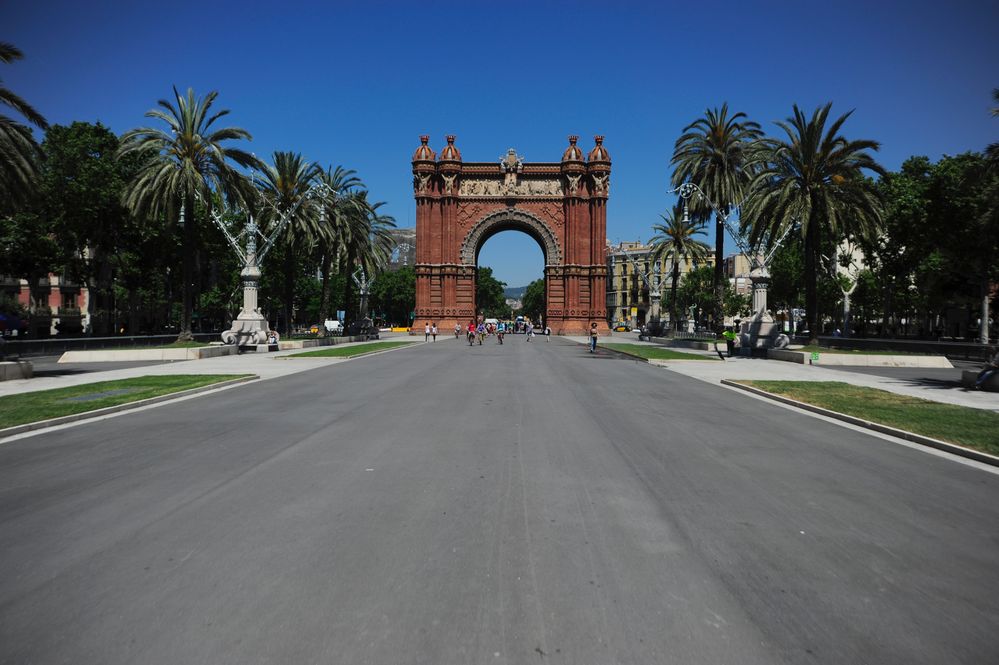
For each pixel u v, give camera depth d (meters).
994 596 4.55
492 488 7.36
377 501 6.82
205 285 70.94
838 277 69.56
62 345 36.41
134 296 58.62
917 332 80.62
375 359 33.06
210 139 37.09
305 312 116.12
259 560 5.13
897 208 47.22
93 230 50.81
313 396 16.41
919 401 15.25
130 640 3.87
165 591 4.55
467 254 82.88
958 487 7.59
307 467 8.39
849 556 5.30
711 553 5.35
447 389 18.12
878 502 6.92
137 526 5.98
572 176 81.88
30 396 15.56
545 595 4.52
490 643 3.85
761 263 37.25
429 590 4.59
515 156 82.94
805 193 34.94
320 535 5.73
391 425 11.80
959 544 5.61
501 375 23.00
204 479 7.75
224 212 39.75
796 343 50.34
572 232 81.75
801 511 6.56
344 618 4.16
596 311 81.56
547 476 7.95
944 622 4.16
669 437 10.73
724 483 7.68
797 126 35.22
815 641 3.90
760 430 11.56
